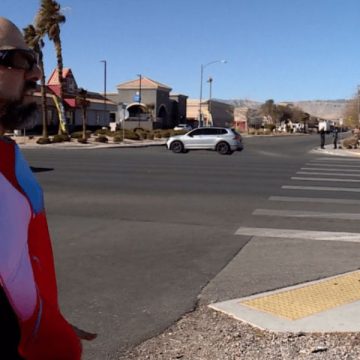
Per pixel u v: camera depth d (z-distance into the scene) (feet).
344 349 13.38
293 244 25.84
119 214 33.40
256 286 19.02
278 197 42.27
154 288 18.76
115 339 14.38
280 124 487.20
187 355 13.28
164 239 26.53
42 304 4.86
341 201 40.63
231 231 28.73
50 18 153.48
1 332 4.60
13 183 4.92
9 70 4.96
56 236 26.76
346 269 21.29
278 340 14.01
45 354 4.85
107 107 252.62
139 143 155.02
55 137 142.72
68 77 222.69
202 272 20.80
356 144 157.79
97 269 21.01
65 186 46.83
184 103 326.85
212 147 106.93
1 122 5.07
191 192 44.21
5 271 4.55
